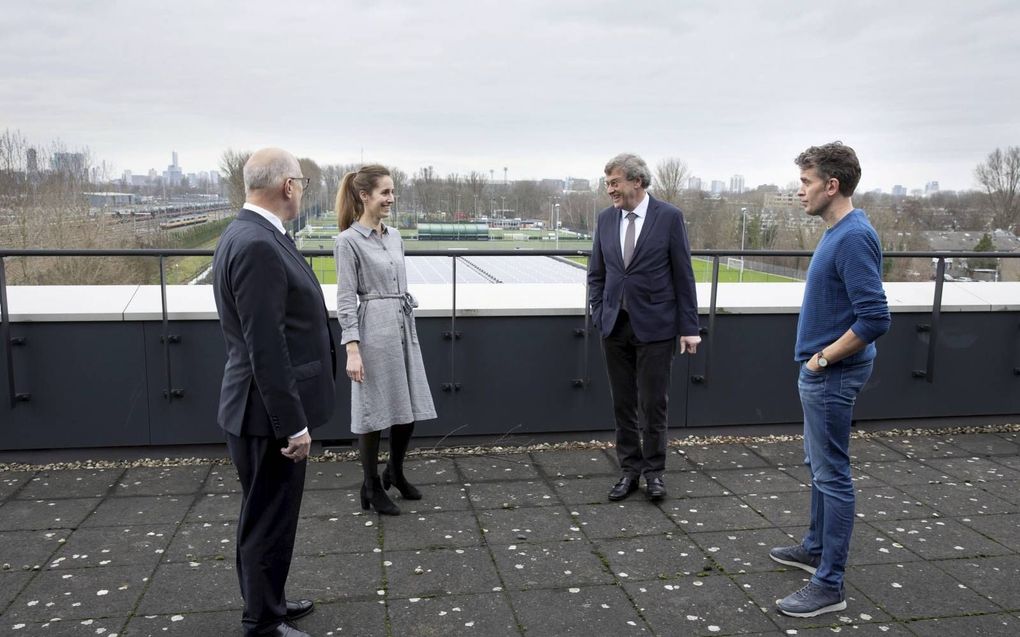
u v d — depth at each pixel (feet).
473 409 14.58
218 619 8.30
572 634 8.09
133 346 13.37
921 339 15.90
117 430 13.52
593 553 10.10
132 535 10.45
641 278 11.45
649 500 11.94
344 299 10.54
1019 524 11.19
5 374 13.11
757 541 10.53
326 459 13.79
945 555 10.12
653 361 11.62
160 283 13.23
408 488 11.87
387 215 10.89
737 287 16.14
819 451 8.54
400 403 10.96
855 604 8.79
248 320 6.68
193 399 13.61
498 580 9.30
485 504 11.80
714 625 8.30
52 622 8.18
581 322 14.69
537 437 14.92
